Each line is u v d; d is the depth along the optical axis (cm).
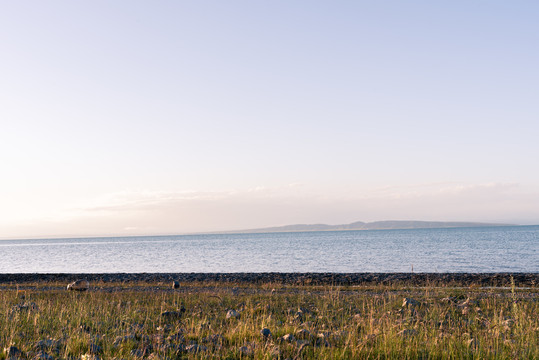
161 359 808
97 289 2441
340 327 1161
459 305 1574
